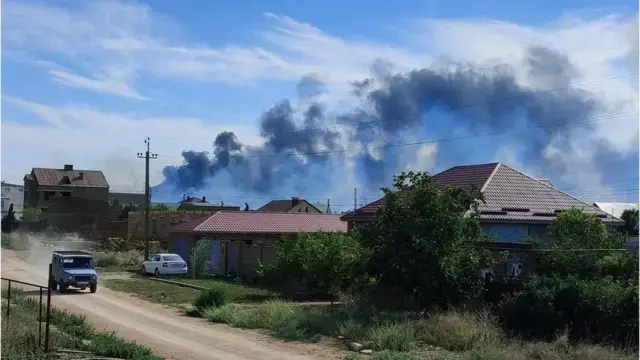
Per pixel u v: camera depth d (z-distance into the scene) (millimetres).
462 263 20328
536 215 29766
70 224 84000
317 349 16219
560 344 14945
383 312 18969
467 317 17281
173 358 14953
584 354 14164
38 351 12680
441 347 16219
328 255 28062
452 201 20562
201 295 23516
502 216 28859
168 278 38781
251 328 19781
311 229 46812
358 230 21859
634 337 15391
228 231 44969
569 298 16812
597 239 23609
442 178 35344
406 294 20469
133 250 55000
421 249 20172
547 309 16859
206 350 16031
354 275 21688
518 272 23109
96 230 70000
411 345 16141
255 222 46781
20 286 31219
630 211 47062
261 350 16078
